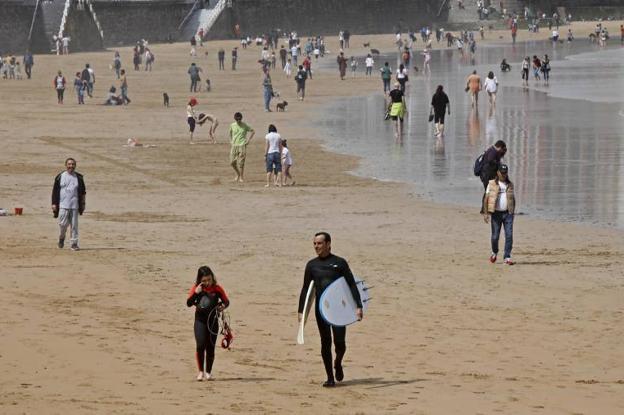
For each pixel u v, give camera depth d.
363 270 63.44
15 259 65.12
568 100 181.50
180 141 134.00
